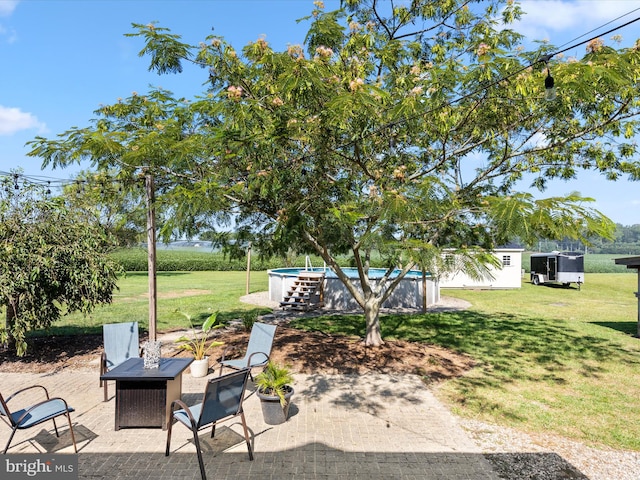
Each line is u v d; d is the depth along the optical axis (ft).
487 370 23.70
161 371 15.74
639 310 33.19
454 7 23.21
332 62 19.69
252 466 12.87
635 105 19.12
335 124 16.01
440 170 25.39
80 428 15.70
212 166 19.77
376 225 16.11
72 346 29.07
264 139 16.39
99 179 23.57
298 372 23.08
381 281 28.40
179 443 14.46
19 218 24.75
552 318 41.98
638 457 13.71
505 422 16.49
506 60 17.35
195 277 96.78
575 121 23.18
